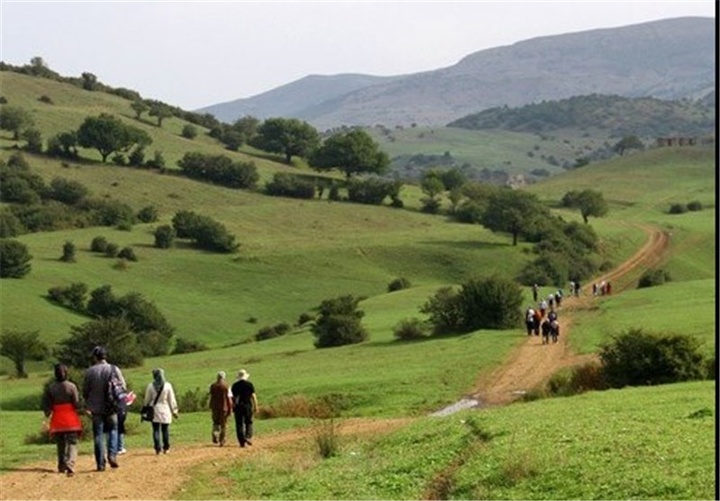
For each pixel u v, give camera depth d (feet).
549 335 246.06
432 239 588.09
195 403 181.47
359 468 83.35
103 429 89.76
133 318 407.85
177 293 478.59
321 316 299.38
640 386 145.38
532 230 574.97
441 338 269.64
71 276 473.26
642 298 312.91
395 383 183.32
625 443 72.69
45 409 88.38
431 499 69.62
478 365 200.54
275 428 136.05
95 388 89.30
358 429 120.78
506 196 603.26
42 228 587.27
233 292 489.26
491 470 71.15
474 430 91.71
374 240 583.58
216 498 76.38
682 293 311.88
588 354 202.18
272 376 216.95
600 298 347.97
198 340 419.74
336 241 581.12
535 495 63.52
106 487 81.10
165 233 548.31
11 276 455.63
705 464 63.10
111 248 524.93
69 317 412.98
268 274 516.32
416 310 369.71
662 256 574.56
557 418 94.27
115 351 280.10
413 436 96.43
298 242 577.43
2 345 296.30
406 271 539.70
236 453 103.04
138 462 95.76
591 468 66.54
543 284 470.80
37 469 93.61
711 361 152.25
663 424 81.20
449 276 535.19
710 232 639.35
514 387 173.06
